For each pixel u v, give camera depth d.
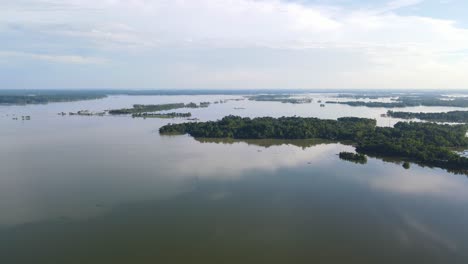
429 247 54.56
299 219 63.47
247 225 61.19
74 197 72.81
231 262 50.69
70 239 56.34
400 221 62.84
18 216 64.31
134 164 96.50
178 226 60.72
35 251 52.91
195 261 50.84
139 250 53.41
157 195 74.00
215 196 73.69
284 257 51.97
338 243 55.66
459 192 76.50
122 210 66.81
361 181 83.56
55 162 98.19
